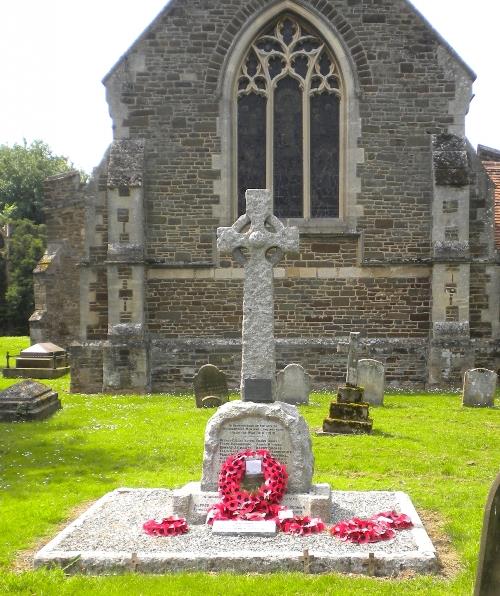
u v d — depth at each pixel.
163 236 18.72
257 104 18.98
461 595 5.49
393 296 18.72
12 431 13.21
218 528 6.87
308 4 18.61
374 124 18.70
